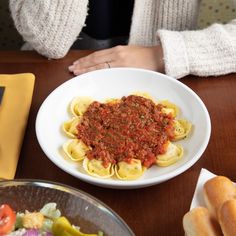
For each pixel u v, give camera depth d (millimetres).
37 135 734
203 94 915
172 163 727
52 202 619
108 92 884
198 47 959
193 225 571
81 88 875
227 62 954
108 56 1018
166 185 721
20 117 841
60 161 704
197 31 1003
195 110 807
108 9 1424
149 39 1202
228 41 959
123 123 786
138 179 695
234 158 767
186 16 1180
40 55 1032
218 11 1802
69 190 602
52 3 1016
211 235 558
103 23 1454
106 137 765
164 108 830
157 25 1192
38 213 613
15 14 1090
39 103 896
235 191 615
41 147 724
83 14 1057
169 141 770
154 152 743
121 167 718
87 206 597
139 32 1195
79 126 789
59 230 594
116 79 892
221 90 925
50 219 614
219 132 818
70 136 779
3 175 726
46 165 763
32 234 595
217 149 783
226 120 846
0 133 803
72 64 1006
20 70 982
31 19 1040
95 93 881
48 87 936
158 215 678
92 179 672
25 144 803
